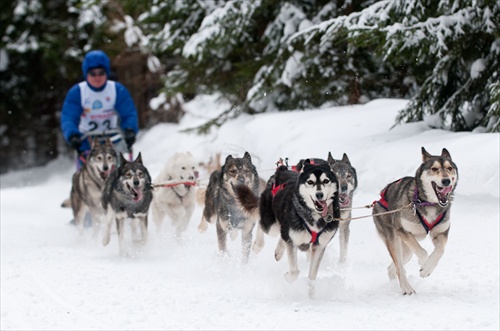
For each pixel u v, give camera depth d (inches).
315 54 725.9
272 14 803.4
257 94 762.8
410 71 698.8
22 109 1443.2
